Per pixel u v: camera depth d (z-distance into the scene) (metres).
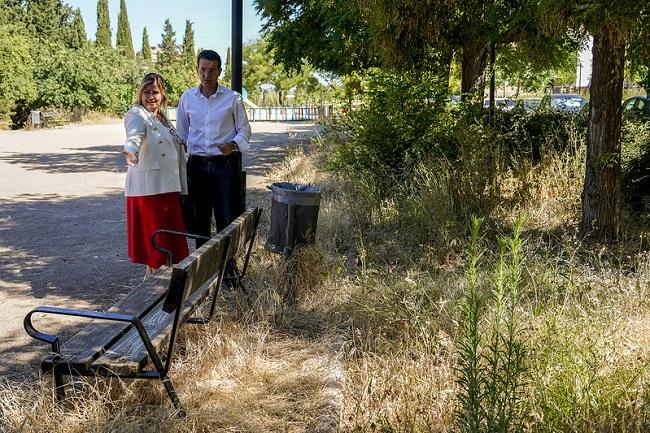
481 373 3.26
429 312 4.68
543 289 4.92
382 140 8.78
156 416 3.47
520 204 7.92
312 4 14.38
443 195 7.57
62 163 17.44
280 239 5.52
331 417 3.54
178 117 5.93
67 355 3.45
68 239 8.30
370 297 5.14
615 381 3.39
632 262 5.87
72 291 6.12
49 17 68.88
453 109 9.02
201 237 5.08
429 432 3.39
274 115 48.50
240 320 4.84
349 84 10.80
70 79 39.88
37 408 3.48
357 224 7.75
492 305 4.43
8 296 5.98
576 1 5.48
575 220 7.36
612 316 4.18
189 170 5.86
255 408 3.70
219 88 5.81
